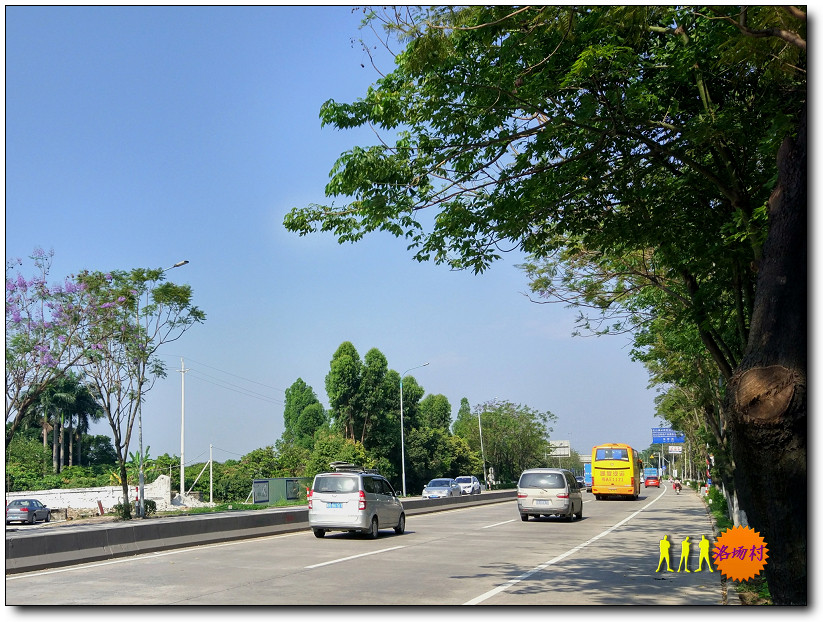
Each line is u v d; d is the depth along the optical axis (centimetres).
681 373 3080
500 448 9656
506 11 942
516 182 1140
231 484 6819
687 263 1426
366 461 6794
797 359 673
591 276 2031
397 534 2266
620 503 4300
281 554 1686
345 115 1048
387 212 1069
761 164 1259
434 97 1052
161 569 1408
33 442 7838
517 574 1327
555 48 1014
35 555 1427
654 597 1077
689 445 7412
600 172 1188
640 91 1048
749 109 1144
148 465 6919
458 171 1100
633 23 965
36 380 3152
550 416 9944
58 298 3262
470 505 4216
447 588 1160
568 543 1936
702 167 1143
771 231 701
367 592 1120
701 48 1088
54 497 5250
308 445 9044
